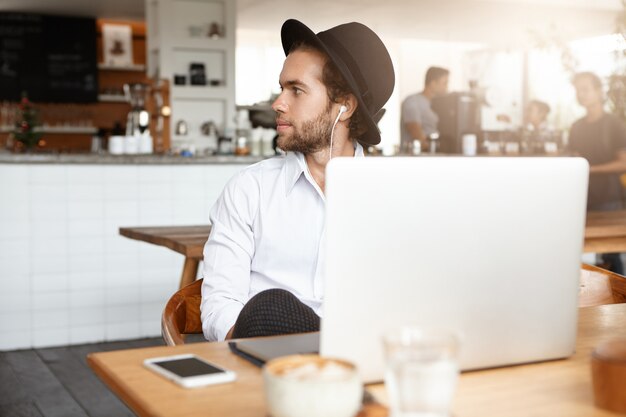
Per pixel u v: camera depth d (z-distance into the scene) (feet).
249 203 5.91
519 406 3.19
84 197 15.65
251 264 5.98
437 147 21.86
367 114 5.72
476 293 3.48
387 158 3.20
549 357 3.81
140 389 3.28
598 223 9.99
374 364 3.29
